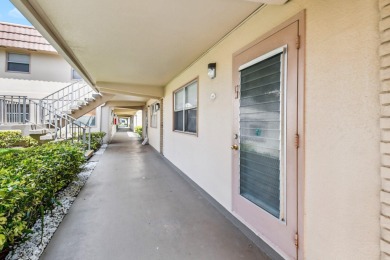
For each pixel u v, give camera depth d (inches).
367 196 49.5
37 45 362.6
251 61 92.9
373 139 48.3
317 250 62.3
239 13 91.8
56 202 111.2
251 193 94.2
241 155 101.3
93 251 81.8
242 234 95.0
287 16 73.4
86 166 236.2
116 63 170.7
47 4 85.7
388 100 44.9
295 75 69.9
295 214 70.0
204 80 145.9
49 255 78.7
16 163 115.3
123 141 544.7
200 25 103.6
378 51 47.2
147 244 86.9
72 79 394.9
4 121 251.0
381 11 46.5
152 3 84.7
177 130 221.0
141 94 280.2
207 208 124.3
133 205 128.0
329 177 58.6
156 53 145.3
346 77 54.1
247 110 96.7
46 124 277.0
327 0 59.2
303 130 66.9
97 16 95.3
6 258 75.2
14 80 354.6
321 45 61.0
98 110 479.8
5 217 64.0
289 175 72.4
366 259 49.6
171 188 162.1
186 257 78.6
